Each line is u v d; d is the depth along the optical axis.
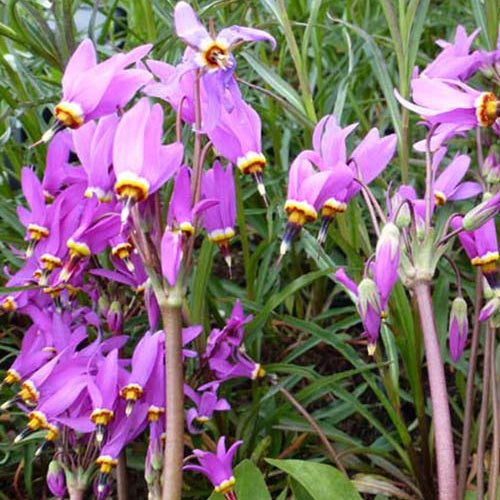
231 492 0.26
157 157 0.23
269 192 0.44
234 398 0.38
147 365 0.26
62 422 0.26
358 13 0.54
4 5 0.36
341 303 0.44
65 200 0.28
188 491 0.33
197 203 0.24
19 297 0.30
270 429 0.34
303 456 0.36
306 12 0.43
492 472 0.27
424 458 0.34
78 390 0.26
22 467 0.36
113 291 0.30
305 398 0.35
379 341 0.41
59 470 0.27
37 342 0.30
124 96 0.23
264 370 0.32
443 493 0.25
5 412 0.35
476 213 0.25
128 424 0.26
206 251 0.32
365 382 0.38
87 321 0.30
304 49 0.36
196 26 0.23
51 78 0.44
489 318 0.27
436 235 0.26
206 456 0.26
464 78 0.30
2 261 0.41
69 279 0.28
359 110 0.43
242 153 0.25
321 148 0.26
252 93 0.48
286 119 0.47
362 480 0.34
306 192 0.25
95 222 0.27
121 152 0.23
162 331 0.26
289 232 0.25
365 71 0.49
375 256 0.25
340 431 0.36
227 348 0.30
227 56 0.23
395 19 0.35
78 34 0.49
